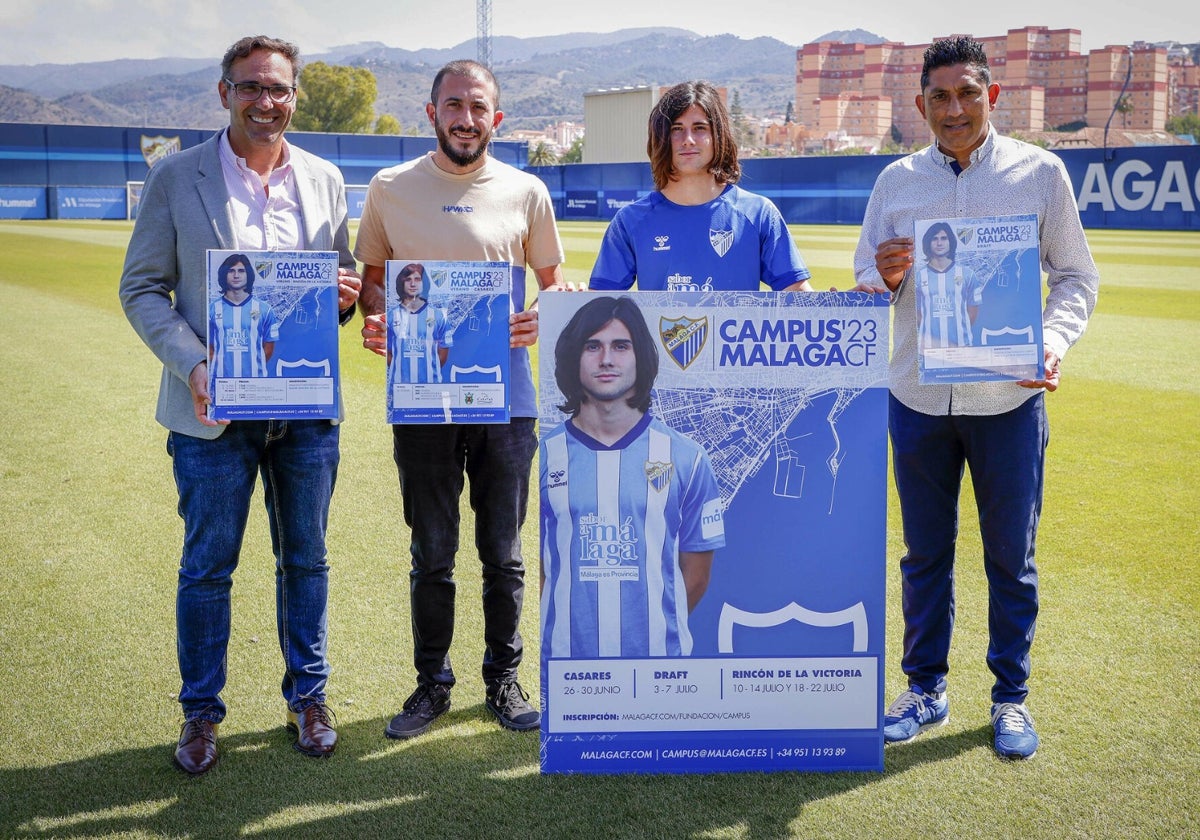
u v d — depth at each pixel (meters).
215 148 2.90
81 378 8.56
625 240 3.16
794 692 2.80
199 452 2.88
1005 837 2.52
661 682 2.78
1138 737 2.99
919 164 3.02
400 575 4.39
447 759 2.93
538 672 3.56
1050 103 179.25
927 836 2.52
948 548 3.07
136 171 46.97
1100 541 4.70
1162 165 27.50
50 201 40.03
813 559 2.76
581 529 2.72
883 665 2.80
